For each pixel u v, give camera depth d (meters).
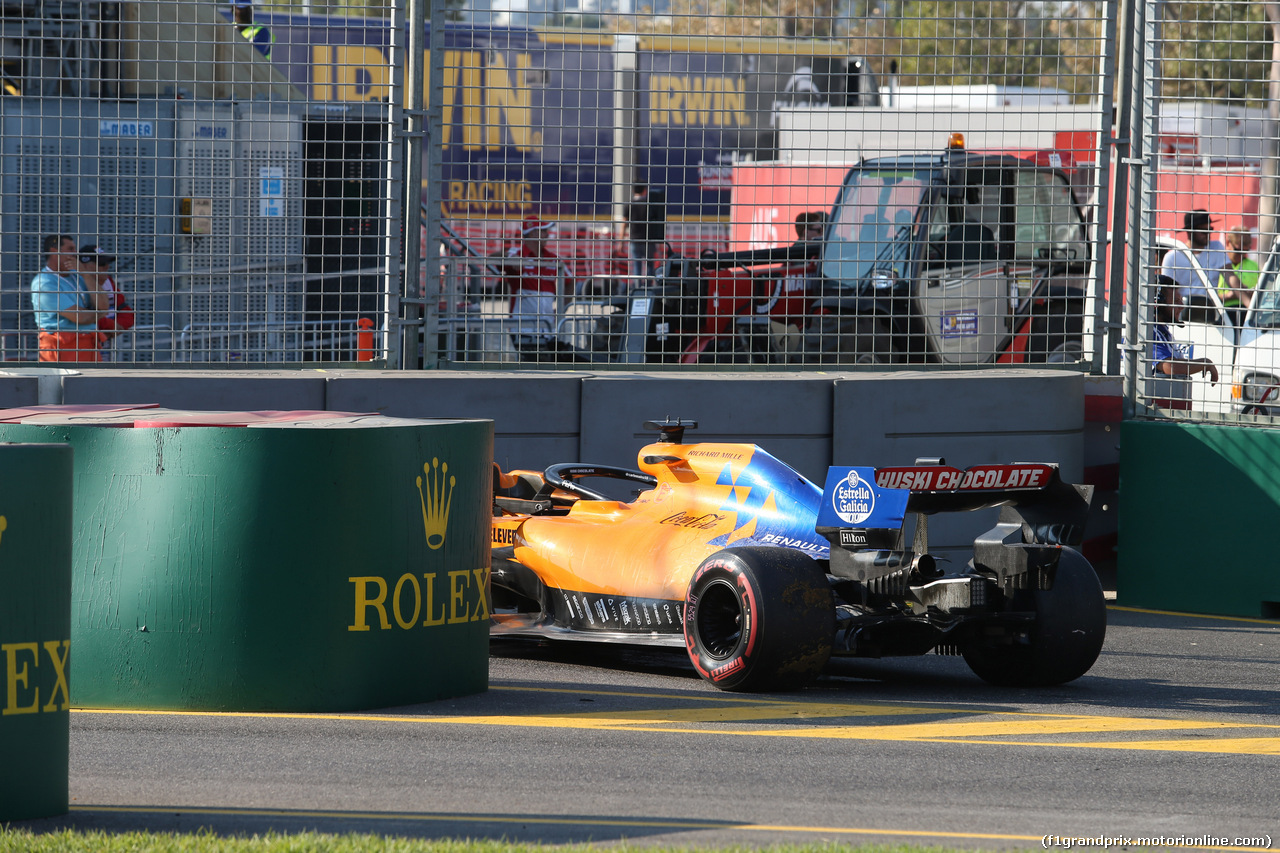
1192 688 25.03
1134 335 36.03
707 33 38.22
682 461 26.86
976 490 22.58
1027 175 46.19
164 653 20.91
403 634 21.64
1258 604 34.00
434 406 33.84
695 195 52.28
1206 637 31.06
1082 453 36.50
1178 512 35.03
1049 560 22.75
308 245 36.09
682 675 25.64
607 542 26.80
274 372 34.34
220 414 23.91
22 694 15.17
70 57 37.53
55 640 15.49
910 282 40.44
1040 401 35.53
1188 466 34.94
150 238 36.03
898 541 23.00
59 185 34.03
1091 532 37.12
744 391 34.50
